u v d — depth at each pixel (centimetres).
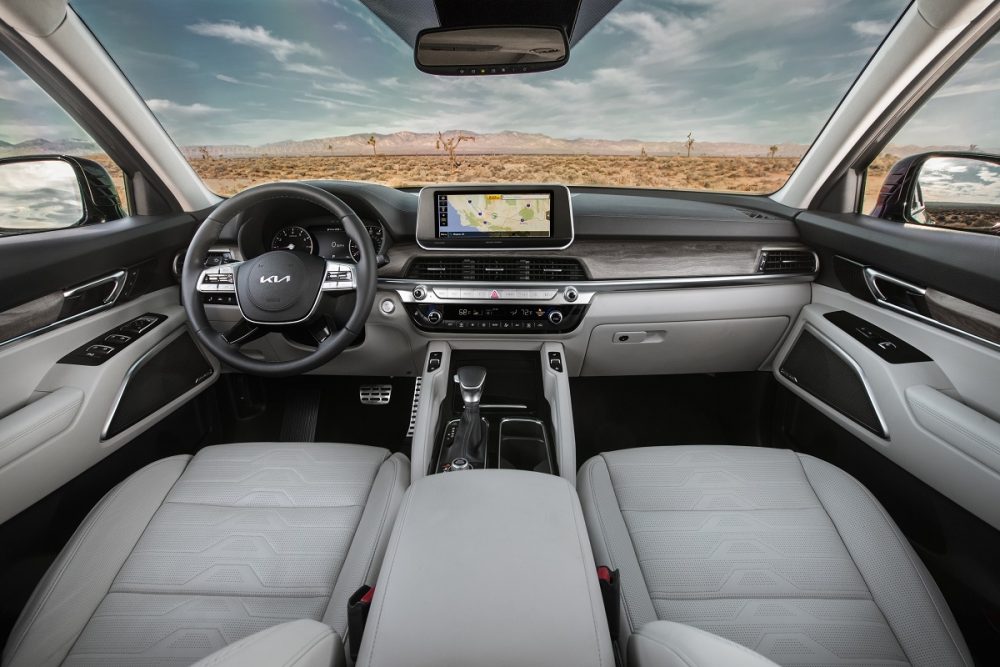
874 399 138
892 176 159
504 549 75
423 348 186
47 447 120
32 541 119
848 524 104
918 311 139
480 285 173
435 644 59
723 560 98
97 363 138
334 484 121
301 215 186
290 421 219
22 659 78
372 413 221
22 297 126
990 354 115
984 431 105
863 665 78
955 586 118
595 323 177
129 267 161
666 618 87
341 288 142
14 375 124
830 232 160
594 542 106
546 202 166
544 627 61
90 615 86
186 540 103
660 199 210
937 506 120
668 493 117
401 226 173
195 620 86
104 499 109
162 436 167
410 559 73
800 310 178
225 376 204
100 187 168
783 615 86
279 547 103
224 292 163
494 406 185
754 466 124
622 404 231
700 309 176
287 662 51
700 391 227
